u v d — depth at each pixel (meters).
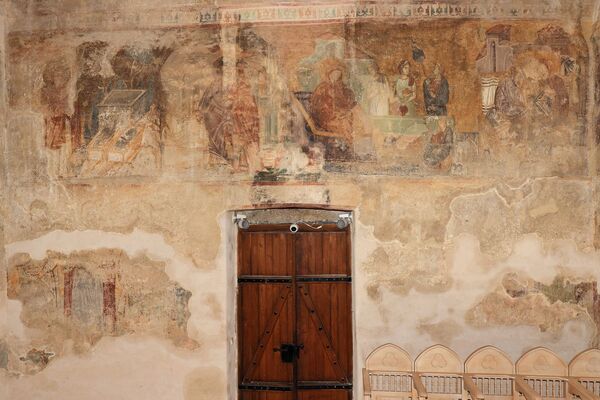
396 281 6.76
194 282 6.95
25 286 7.12
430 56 6.80
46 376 7.09
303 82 6.90
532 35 6.73
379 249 6.79
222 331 6.91
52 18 7.11
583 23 6.67
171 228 6.97
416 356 6.70
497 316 6.66
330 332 7.51
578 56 6.68
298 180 6.88
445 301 6.70
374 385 6.24
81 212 7.05
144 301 6.99
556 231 6.64
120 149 7.03
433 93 6.79
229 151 6.94
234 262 7.38
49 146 7.11
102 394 7.02
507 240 6.67
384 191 6.80
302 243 7.52
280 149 6.91
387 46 6.84
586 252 6.60
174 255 6.96
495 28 6.75
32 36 7.14
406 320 6.73
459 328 6.68
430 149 6.78
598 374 5.95
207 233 6.95
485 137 6.73
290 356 7.53
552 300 6.62
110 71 7.07
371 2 6.82
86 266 7.05
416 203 6.77
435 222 6.74
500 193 6.70
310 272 7.52
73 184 7.07
